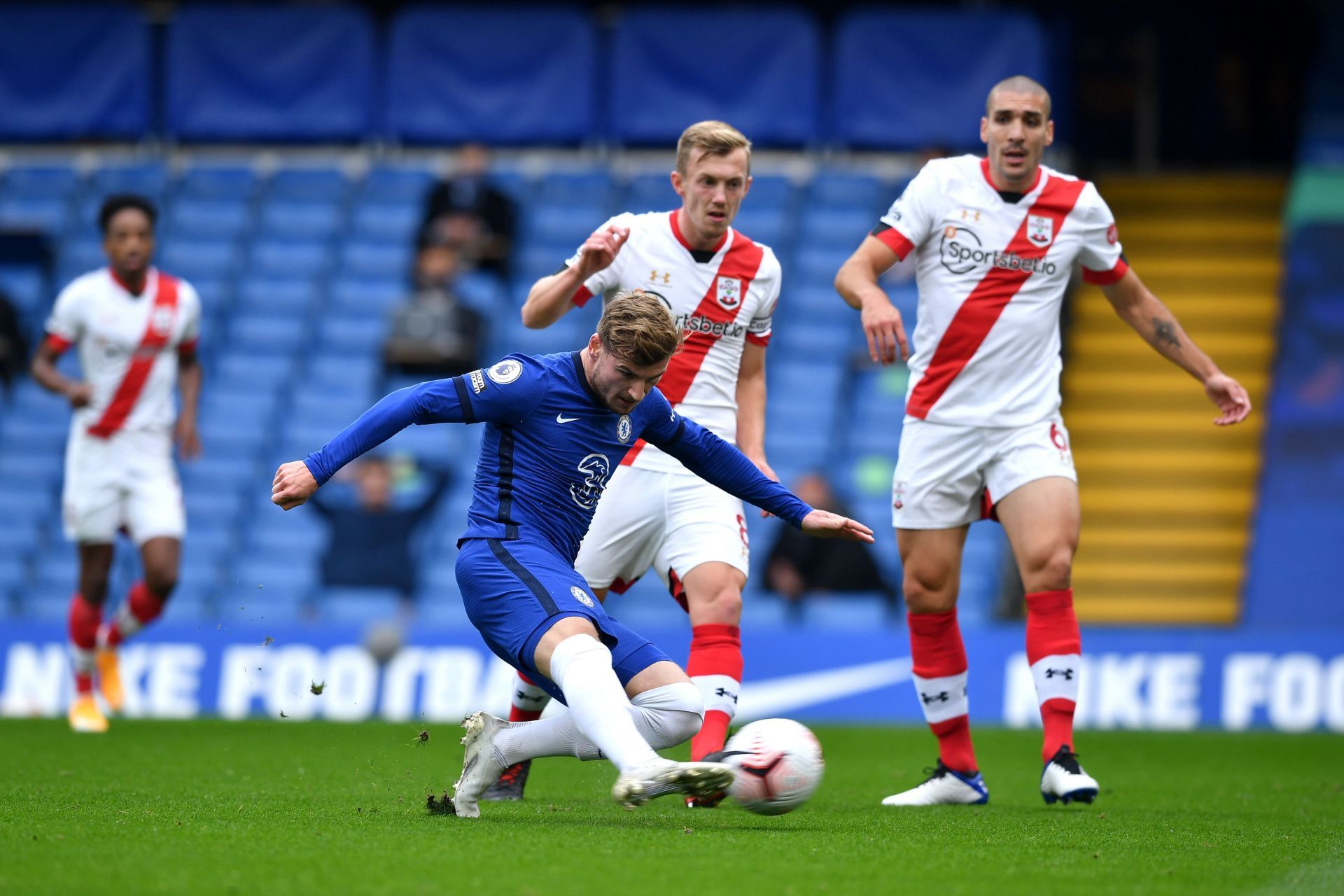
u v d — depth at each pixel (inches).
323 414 2032.5
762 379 821.9
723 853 552.7
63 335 1195.9
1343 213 2036.2
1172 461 1967.3
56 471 1990.7
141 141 2352.4
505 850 548.7
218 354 2108.8
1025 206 812.6
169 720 1370.6
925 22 2180.1
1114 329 2073.1
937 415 815.7
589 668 593.0
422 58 2257.6
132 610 1232.8
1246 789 924.6
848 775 990.4
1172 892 495.8
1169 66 2299.5
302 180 2299.5
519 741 650.8
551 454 641.6
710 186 768.3
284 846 553.9
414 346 2001.7
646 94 2239.2
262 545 1889.8
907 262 2092.8
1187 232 2181.3
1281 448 1895.9
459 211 2110.0
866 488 1915.6
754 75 2222.0
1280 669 1456.7
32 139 2311.8
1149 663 1470.2
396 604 1745.8
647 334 605.9
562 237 2206.0
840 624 1697.8
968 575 1788.9
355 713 1465.3
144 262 1202.0
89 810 666.2
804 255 2178.9
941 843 603.5
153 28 2353.6
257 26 2281.0
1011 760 1136.2
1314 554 1802.4
